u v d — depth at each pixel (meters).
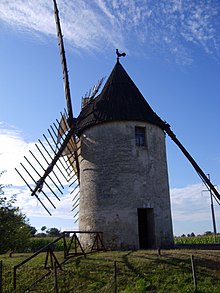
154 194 15.55
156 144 16.58
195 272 10.31
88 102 19.12
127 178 15.27
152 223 15.20
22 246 25.11
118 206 14.91
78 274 11.02
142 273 10.65
